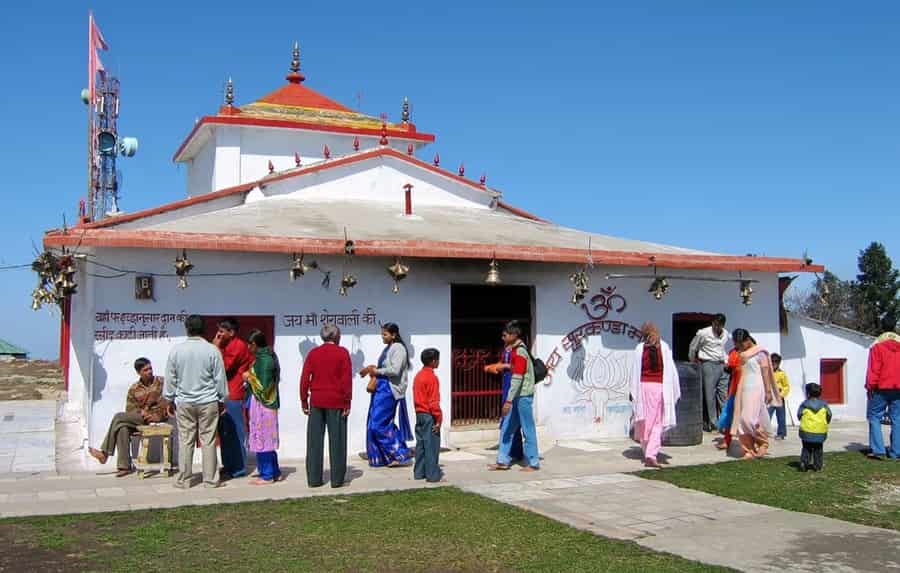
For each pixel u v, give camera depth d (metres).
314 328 11.63
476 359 13.42
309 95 21.34
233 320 11.02
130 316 10.63
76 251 10.55
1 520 7.48
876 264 48.53
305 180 16.36
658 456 11.45
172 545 6.69
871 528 7.39
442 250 11.89
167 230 11.13
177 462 10.47
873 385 11.25
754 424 11.16
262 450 9.44
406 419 11.03
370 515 7.80
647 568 6.16
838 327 16.52
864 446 12.41
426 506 8.20
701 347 13.55
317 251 11.17
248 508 8.05
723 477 9.84
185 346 9.21
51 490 9.02
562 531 7.21
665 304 14.18
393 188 17.06
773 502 8.48
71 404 14.54
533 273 13.20
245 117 18.31
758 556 6.49
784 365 16.14
